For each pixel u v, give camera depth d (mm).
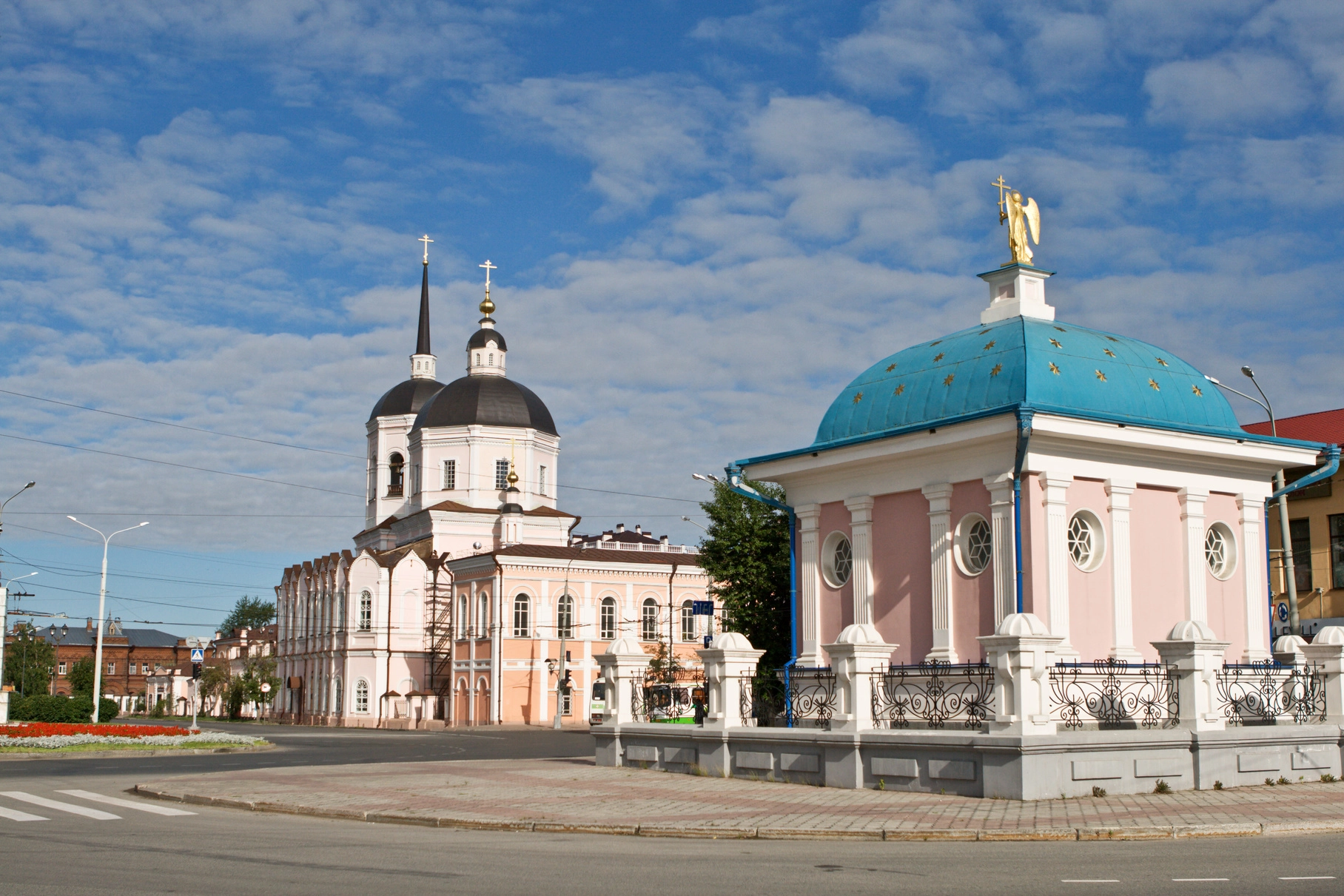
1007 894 10602
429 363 89562
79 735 37281
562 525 78750
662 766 23828
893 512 25656
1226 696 20859
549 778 22875
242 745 37531
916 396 25891
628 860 12992
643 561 75625
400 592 78000
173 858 13078
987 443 23516
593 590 74188
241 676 98688
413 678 77750
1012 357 24594
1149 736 18406
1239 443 25172
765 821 16078
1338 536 40094
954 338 26859
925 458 24781
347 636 78812
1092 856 12969
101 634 57594
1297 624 32438
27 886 11211
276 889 11016
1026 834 14539
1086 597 23469
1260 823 15016
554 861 12867
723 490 41250
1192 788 18781
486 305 84375
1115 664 22047
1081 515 23859
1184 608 24828
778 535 39656
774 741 21125
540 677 72062
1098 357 25172
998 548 23078
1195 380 26312
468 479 79688
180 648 163875
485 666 72438
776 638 39438
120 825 16641
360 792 20750
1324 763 20375
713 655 23016
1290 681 23281
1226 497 25953
